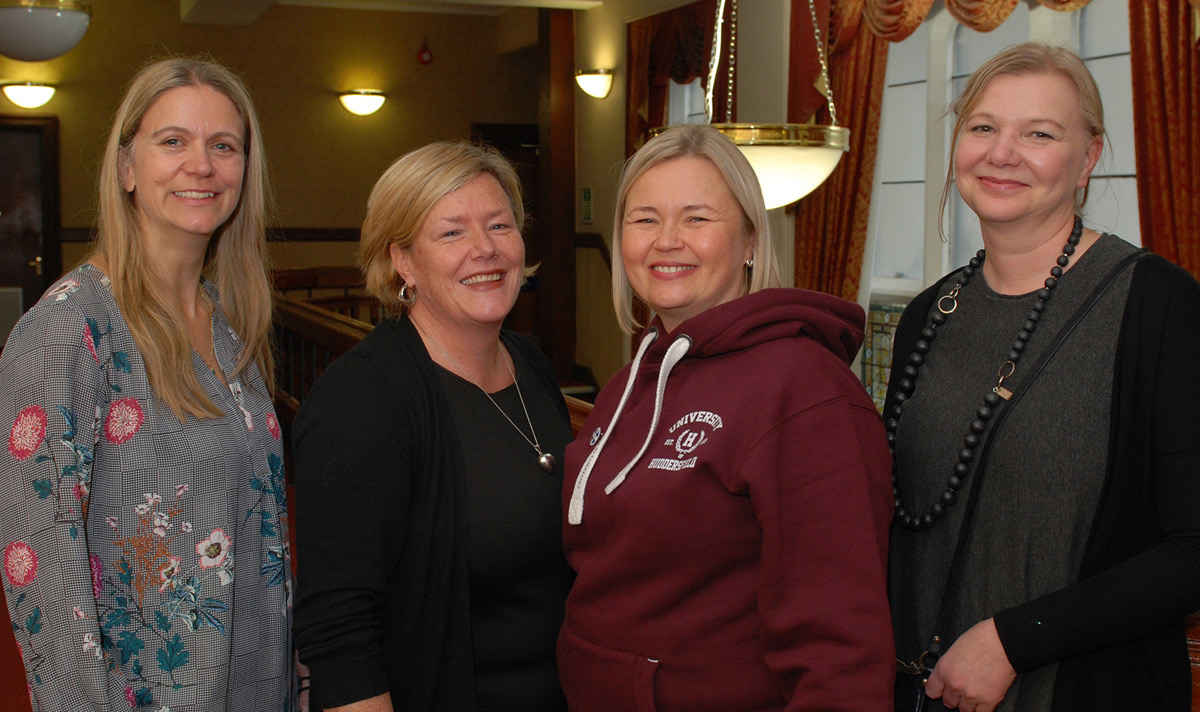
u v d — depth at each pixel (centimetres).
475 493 146
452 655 141
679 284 131
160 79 141
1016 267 134
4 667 274
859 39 516
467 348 153
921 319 146
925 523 135
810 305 125
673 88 743
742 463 114
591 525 128
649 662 121
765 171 293
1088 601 112
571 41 852
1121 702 120
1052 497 122
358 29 1005
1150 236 403
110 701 126
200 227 143
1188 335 116
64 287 134
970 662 117
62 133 929
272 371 166
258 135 155
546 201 890
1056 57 128
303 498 137
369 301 783
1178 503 112
